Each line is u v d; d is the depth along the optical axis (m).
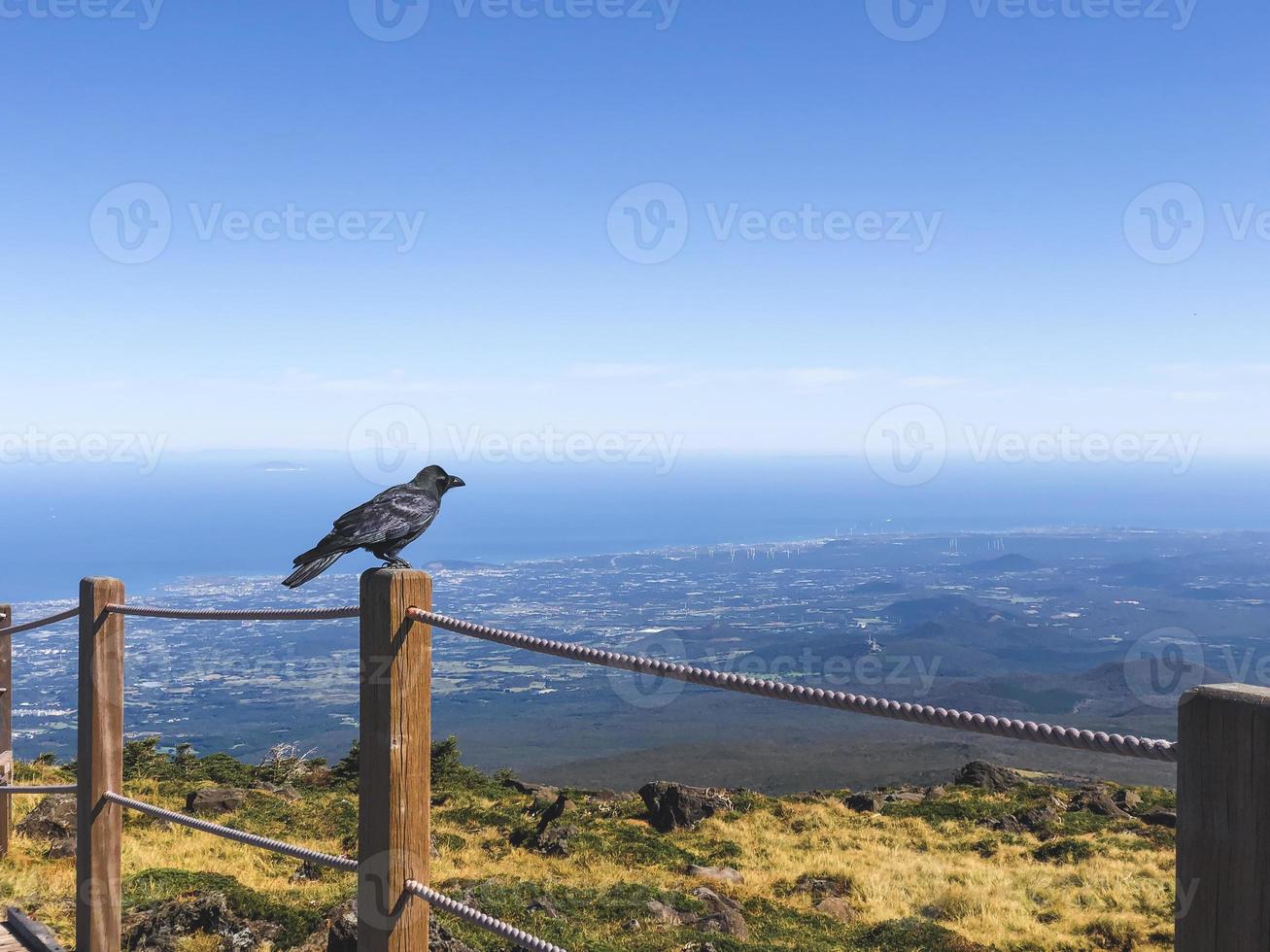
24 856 11.73
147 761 30.48
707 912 15.92
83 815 5.74
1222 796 1.52
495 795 30.97
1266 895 1.45
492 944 11.26
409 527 4.50
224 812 23.25
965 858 24.81
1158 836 26.36
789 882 21.28
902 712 2.17
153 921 8.76
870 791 34.75
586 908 15.05
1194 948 1.57
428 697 3.71
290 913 9.27
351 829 21.73
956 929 18.05
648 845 23.94
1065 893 20.61
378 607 3.65
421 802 3.68
